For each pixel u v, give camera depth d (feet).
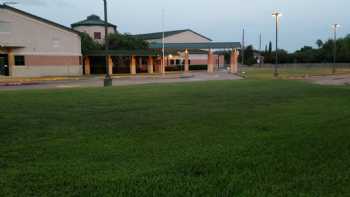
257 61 362.94
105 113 31.30
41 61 134.31
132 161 16.76
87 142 20.48
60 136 21.95
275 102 40.88
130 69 172.86
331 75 153.48
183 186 13.43
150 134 22.84
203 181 13.99
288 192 12.92
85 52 156.35
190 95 48.57
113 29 220.84
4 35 125.39
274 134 22.91
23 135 22.04
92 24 211.20
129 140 21.07
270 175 14.76
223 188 13.26
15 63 128.26
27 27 130.11
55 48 137.69
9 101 38.93
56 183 13.67
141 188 13.19
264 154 17.99
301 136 22.25
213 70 217.77
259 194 12.71
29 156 17.48
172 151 18.57
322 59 298.15
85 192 12.81
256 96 47.70
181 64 230.89
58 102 38.73
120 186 13.39
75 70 144.56
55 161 16.69
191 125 26.03
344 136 22.18
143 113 31.55
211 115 30.68
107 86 72.18
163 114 31.09
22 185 13.46
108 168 15.64
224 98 44.88
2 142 20.24
